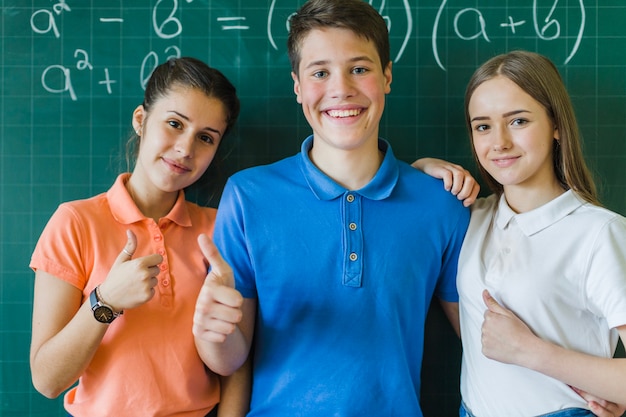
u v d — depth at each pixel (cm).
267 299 101
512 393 94
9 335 125
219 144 122
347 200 99
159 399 98
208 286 85
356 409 96
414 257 101
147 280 90
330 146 102
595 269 90
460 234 105
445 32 125
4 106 125
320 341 98
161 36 125
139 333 99
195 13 125
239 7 125
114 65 125
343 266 98
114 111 125
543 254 94
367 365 97
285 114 126
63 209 102
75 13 125
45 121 125
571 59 124
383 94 100
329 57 95
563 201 95
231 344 97
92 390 99
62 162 125
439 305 126
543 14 124
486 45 125
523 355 89
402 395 98
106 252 100
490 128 98
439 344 126
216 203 127
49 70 125
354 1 98
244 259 102
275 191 102
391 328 98
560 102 96
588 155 125
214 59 125
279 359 100
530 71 95
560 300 92
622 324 86
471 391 100
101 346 99
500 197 104
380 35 99
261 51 125
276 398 99
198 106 103
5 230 125
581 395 92
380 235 100
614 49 124
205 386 105
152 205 107
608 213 93
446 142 126
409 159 126
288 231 100
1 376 124
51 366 94
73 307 99
